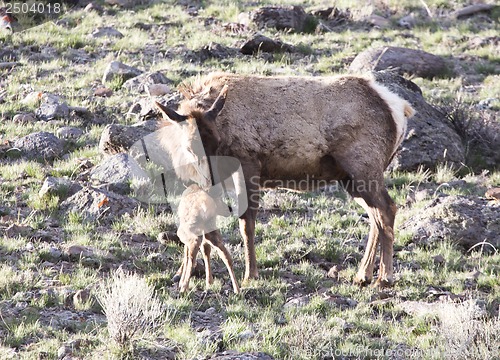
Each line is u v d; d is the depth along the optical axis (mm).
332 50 46125
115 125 29547
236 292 19844
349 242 24359
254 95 21703
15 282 19266
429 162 31281
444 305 18406
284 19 49344
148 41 45281
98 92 36250
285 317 18562
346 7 54938
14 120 32594
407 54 43031
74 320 17609
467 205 25266
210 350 16359
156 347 16359
